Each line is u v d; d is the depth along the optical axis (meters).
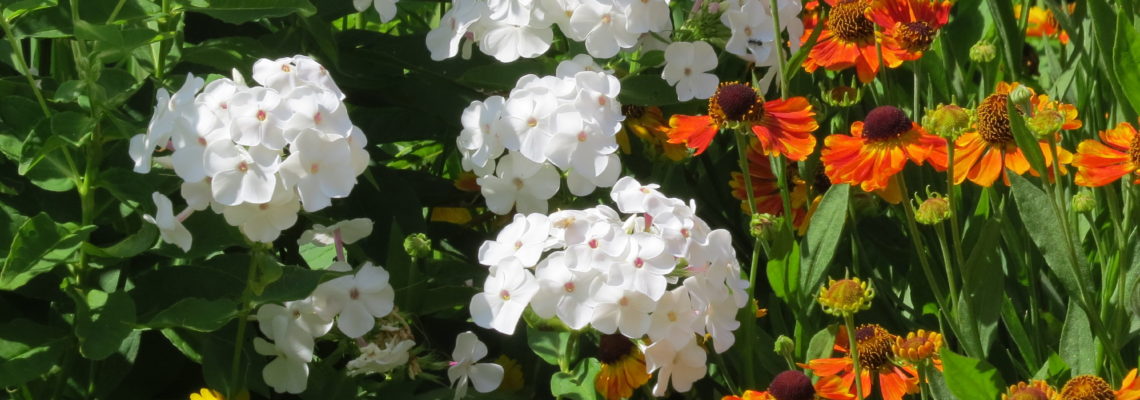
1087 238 1.30
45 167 1.17
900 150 1.21
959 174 1.21
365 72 1.35
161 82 1.22
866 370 1.18
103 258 1.21
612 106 1.24
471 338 1.24
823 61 1.34
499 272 1.17
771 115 1.25
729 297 1.20
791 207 1.36
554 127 1.23
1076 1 1.40
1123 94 1.25
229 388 1.21
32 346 1.19
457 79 1.34
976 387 1.11
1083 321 1.18
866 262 1.31
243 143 1.13
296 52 1.33
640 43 1.32
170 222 1.13
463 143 1.25
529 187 1.25
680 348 1.18
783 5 1.32
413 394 1.25
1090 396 1.09
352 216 1.33
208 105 1.14
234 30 1.36
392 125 1.40
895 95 1.38
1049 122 1.13
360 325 1.20
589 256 1.17
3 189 1.22
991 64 1.37
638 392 1.31
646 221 1.19
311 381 1.24
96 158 1.18
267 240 1.15
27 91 1.21
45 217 1.14
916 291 1.31
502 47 1.27
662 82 1.32
